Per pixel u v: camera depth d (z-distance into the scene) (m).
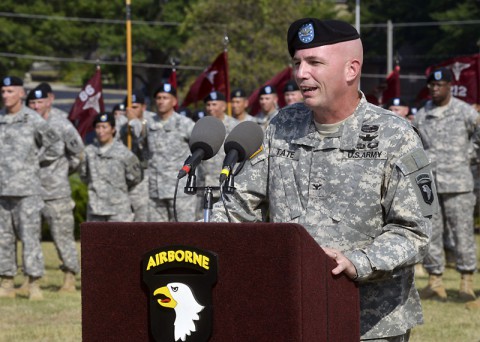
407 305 9.02
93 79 35.56
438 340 18.20
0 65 81.38
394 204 8.58
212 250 7.20
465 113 23.52
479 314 21.25
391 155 8.63
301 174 8.95
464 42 89.75
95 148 26.19
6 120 23.11
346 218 8.71
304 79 8.64
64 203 25.09
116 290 7.44
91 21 84.88
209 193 8.78
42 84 25.25
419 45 97.38
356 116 8.87
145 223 7.36
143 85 99.06
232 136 8.90
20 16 80.38
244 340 7.14
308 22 8.62
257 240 7.09
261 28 75.06
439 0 92.50
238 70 72.12
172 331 7.28
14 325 19.98
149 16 88.25
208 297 7.21
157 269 7.30
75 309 22.14
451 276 27.91
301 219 8.88
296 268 7.01
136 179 26.22
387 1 96.00
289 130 9.20
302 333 7.06
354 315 8.28
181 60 79.81
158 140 25.23
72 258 25.16
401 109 30.84
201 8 75.69
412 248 8.41
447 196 23.56
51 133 23.42
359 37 8.79
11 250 23.88
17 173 22.95
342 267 7.85
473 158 23.75
